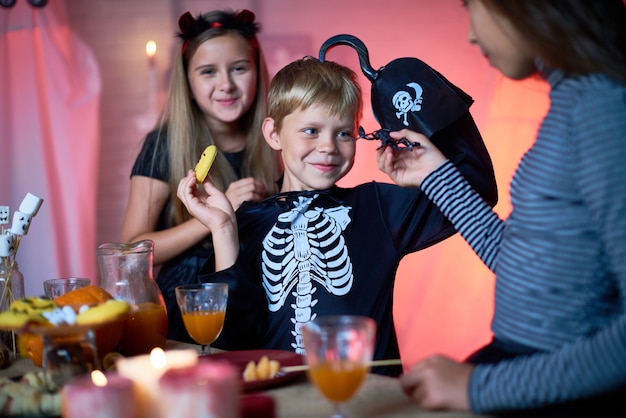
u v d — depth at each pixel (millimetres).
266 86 2598
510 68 1200
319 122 1900
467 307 3832
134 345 1430
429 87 1797
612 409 1057
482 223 1438
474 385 1051
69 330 1165
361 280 1862
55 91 3850
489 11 1145
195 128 2531
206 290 1464
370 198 1951
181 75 2529
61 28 3865
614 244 1002
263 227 1942
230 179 2521
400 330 3867
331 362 1019
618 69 1070
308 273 1876
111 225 3932
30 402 1104
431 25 3855
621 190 1000
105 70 3926
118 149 3936
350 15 3900
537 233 1113
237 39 2473
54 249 3768
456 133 1818
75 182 3877
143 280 1484
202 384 940
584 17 1095
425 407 1083
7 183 3758
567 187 1084
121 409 961
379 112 1856
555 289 1094
